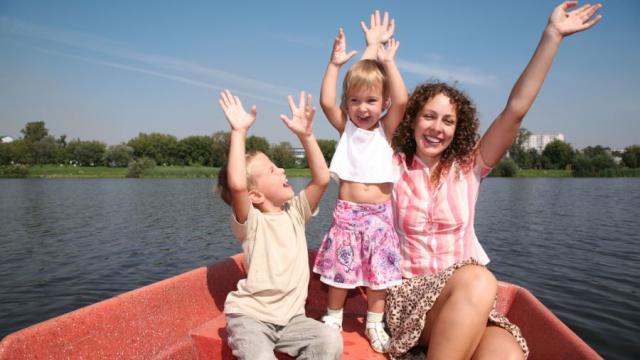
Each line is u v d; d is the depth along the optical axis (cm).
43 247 1366
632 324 666
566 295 818
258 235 223
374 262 224
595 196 3481
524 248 1313
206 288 254
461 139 228
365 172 231
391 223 234
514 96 205
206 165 9562
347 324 255
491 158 220
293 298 217
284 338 207
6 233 1638
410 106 233
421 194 224
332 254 235
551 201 3039
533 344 217
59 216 2177
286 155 8438
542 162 9081
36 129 10181
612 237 1508
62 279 988
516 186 5053
